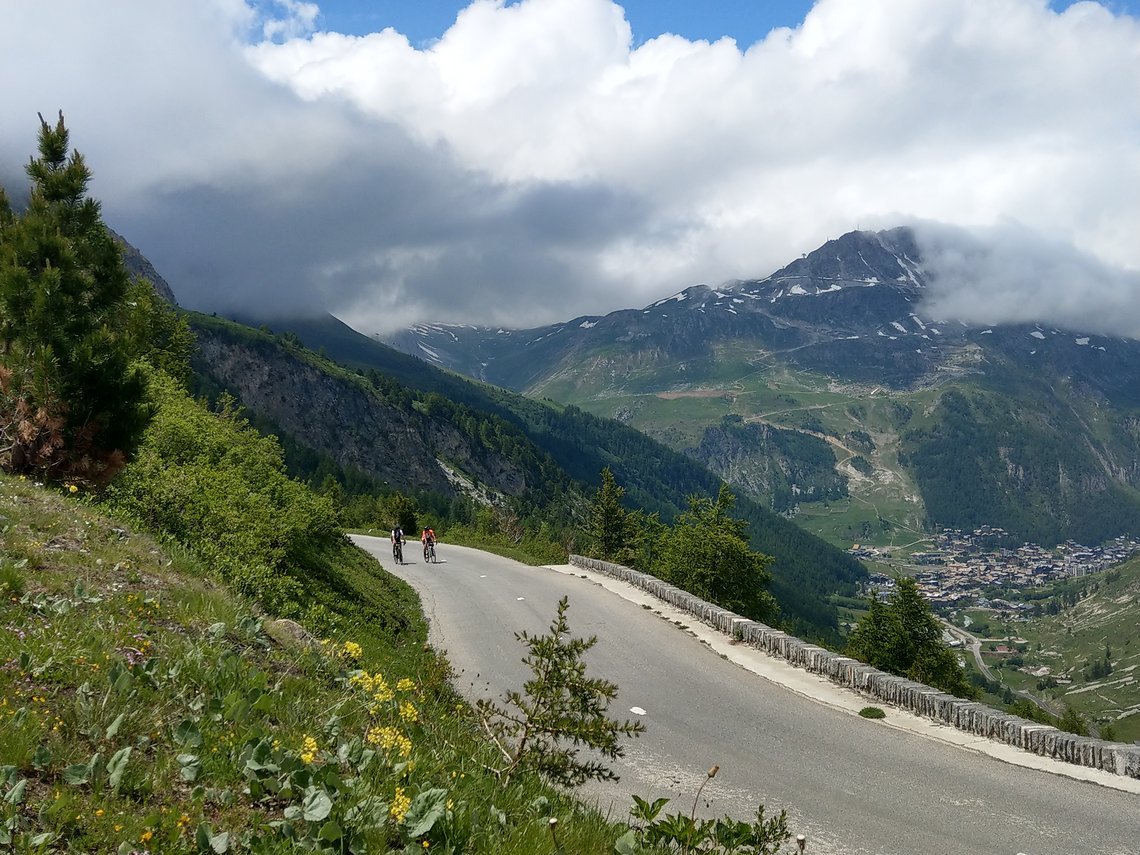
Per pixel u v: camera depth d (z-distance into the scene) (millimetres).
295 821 4953
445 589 29438
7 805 4254
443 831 5344
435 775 6738
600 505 72875
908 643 58750
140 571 9461
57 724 5109
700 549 51094
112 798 4645
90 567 8891
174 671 6438
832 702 15125
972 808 10195
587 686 7883
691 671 17312
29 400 13805
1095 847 9070
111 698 5691
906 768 11672
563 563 39344
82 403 14094
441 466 185875
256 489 23531
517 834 5887
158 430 22219
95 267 15734
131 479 15516
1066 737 12000
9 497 10703
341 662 9461
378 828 5137
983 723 13211
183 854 4340
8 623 6520
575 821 6855
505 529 68938
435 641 20406
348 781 5555
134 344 15000
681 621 22375
